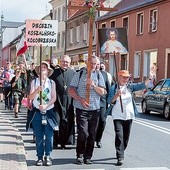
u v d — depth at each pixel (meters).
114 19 39.97
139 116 18.98
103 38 9.07
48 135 8.28
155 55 33.12
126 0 40.88
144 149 10.42
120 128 8.56
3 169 7.29
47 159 8.36
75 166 8.35
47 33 9.06
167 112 17.80
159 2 31.88
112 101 8.61
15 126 13.76
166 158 9.33
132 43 36.44
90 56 8.17
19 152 9.02
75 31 51.78
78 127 8.41
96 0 8.38
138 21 35.75
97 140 10.46
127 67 37.25
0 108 20.86
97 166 8.39
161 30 31.80
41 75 8.21
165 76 31.09
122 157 8.55
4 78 21.05
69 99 10.07
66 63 9.98
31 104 8.25
